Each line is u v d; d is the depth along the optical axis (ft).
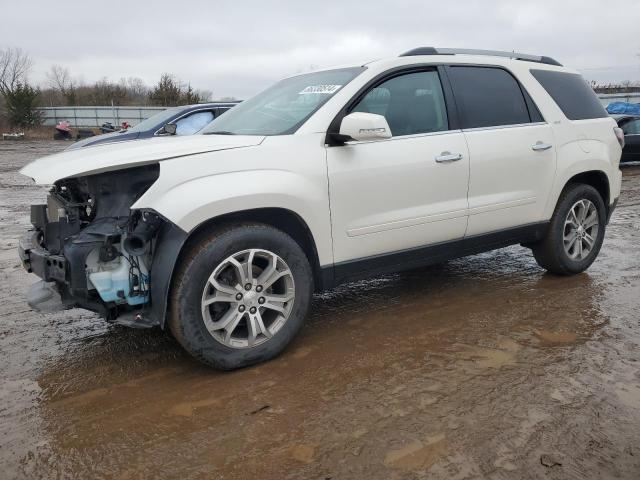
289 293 11.37
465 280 16.66
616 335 12.28
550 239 15.93
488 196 14.23
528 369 10.75
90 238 10.07
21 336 12.94
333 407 9.57
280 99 13.69
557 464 7.92
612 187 17.13
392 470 7.88
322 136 11.76
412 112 13.23
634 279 16.34
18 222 27.22
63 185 11.43
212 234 10.51
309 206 11.35
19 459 8.33
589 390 9.89
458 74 14.20
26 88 123.65
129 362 11.55
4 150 79.77
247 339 10.99
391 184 12.45
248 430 8.95
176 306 10.23
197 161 10.41
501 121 14.66
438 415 9.23
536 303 14.44
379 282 16.71
